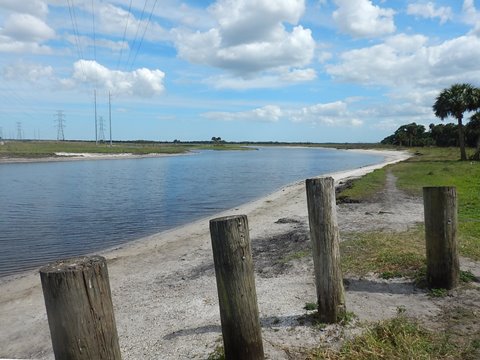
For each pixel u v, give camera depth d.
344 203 16.22
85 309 2.64
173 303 6.66
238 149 157.38
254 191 27.78
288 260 8.41
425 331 4.61
